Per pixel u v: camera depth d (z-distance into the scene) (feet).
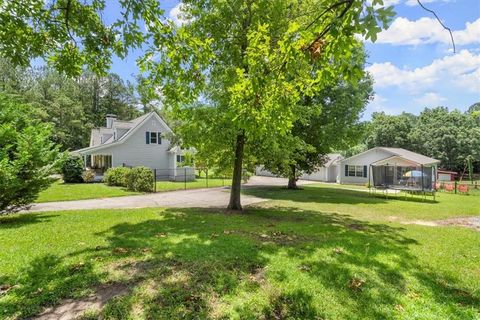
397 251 17.58
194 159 34.68
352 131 55.77
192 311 10.43
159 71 17.58
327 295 11.86
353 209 36.83
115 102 146.72
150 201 41.24
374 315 10.66
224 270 13.73
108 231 21.07
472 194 66.64
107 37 15.29
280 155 33.14
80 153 71.92
